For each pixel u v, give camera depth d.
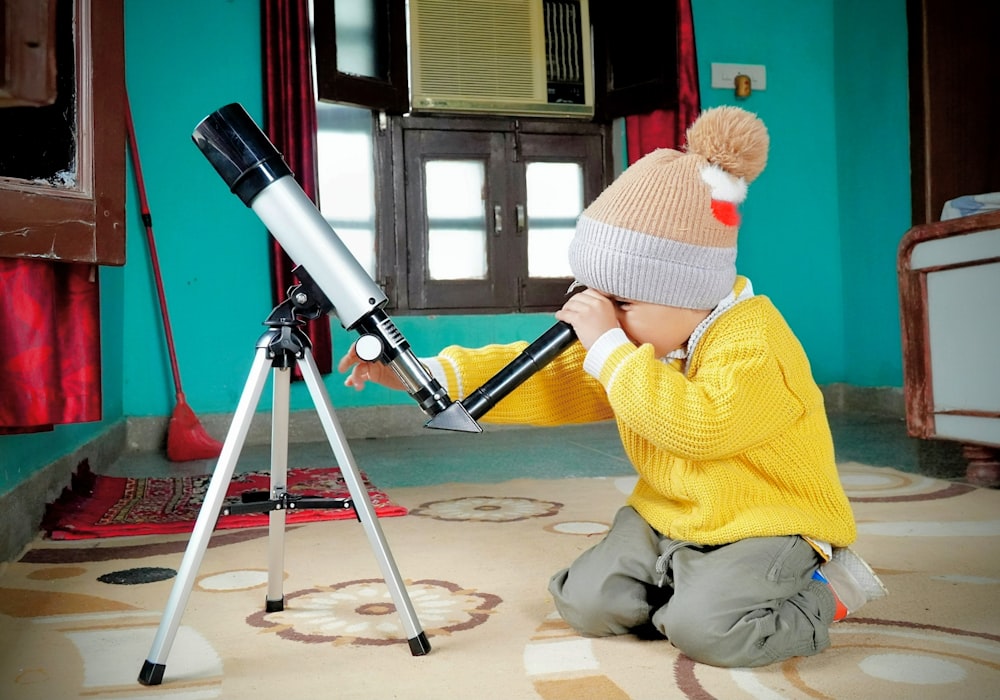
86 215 1.46
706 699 0.98
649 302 1.13
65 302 1.54
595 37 4.41
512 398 1.31
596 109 4.43
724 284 1.14
